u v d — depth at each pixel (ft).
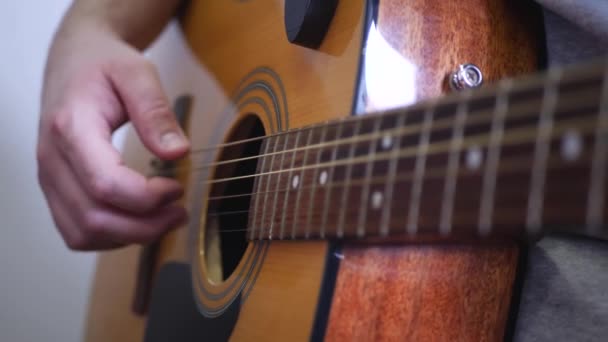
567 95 0.84
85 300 3.61
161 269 1.98
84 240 1.93
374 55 1.26
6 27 3.42
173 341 1.74
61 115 1.81
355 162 1.12
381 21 1.27
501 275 1.28
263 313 1.34
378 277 1.19
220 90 1.90
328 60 1.34
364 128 1.11
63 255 3.56
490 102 0.92
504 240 1.27
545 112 0.86
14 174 3.46
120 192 1.70
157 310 1.93
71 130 1.77
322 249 1.22
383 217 1.06
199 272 1.72
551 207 0.85
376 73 1.25
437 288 1.22
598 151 0.81
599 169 0.81
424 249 1.21
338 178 1.15
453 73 1.30
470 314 1.25
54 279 3.55
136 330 2.09
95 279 2.55
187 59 2.24
